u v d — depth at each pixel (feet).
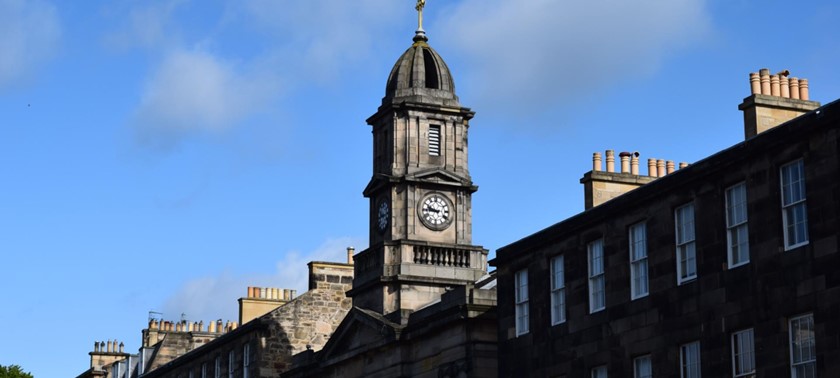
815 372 125.90
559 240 164.55
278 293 289.53
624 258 152.66
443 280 209.26
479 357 178.29
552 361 162.81
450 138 216.13
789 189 131.23
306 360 224.74
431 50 221.66
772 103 150.41
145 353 324.60
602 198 173.06
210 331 322.34
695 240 142.10
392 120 215.31
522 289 171.53
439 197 213.46
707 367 138.21
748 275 134.10
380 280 207.51
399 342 193.98
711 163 139.64
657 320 146.20
